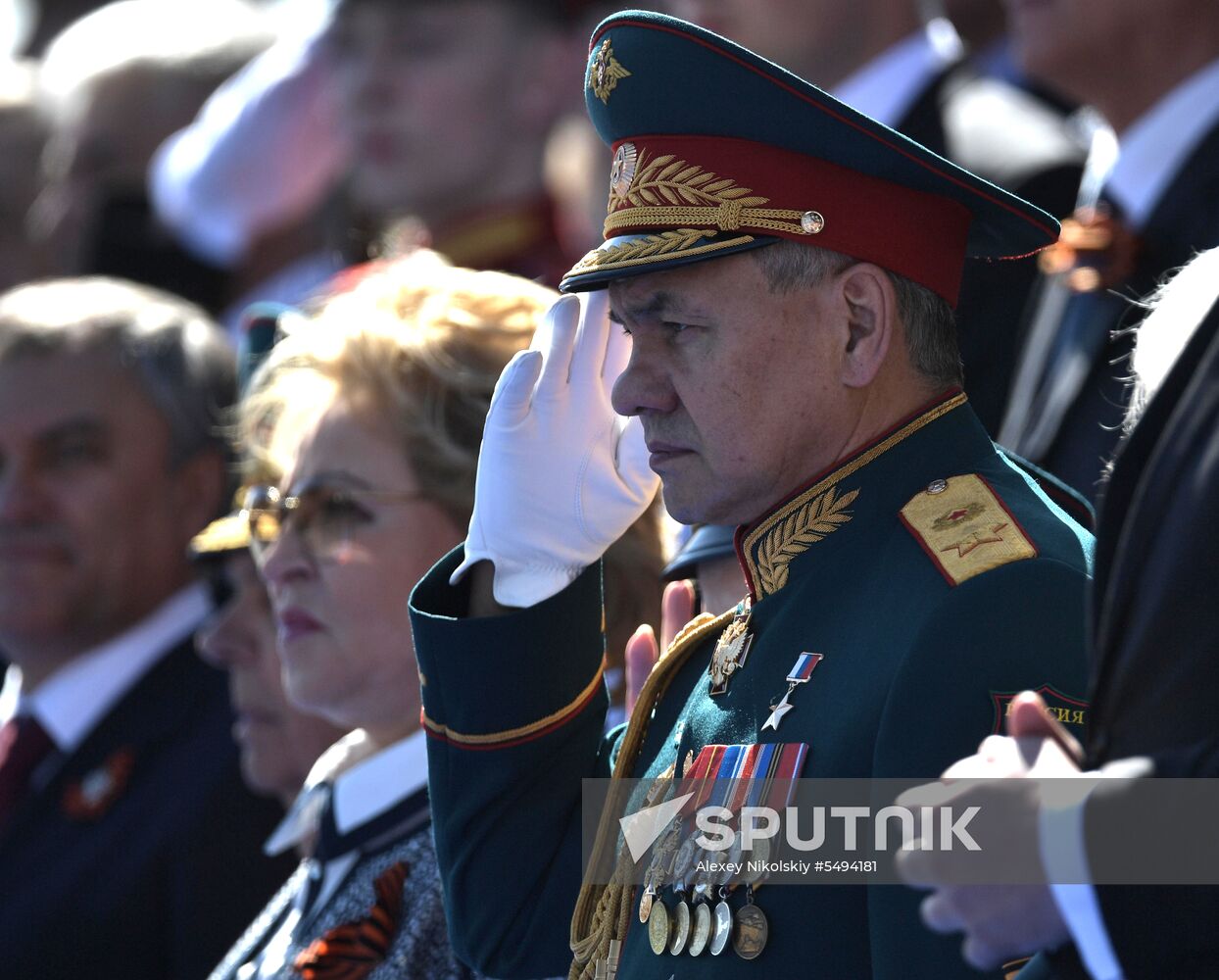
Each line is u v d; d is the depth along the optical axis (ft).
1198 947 20.29
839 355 28.25
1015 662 25.61
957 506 27.68
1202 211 45.16
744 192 28.12
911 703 25.75
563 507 31.60
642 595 39.24
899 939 25.08
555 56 68.28
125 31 82.94
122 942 49.21
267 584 40.65
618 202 29.22
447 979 35.70
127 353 56.90
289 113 78.07
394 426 38.32
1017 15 49.73
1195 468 21.47
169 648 55.57
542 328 32.24
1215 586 21.02
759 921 26.48
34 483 55.98
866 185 28.25
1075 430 43.93
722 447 28.30
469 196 68.08
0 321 57.36
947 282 28.99
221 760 50.72
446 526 38.37
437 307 39.04
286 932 40.14
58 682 56.29
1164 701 21.16
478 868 32.09
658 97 28.63
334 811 39.42
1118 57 47.78
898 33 53.67
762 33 54.60
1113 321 44.47
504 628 31.50
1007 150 49.47
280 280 80.12
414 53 67.51
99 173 81.05
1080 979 20.99
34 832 52.37
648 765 30.73
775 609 28.84
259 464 40.96
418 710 39.04
